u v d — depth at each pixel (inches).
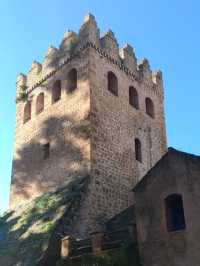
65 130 1220.5
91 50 1261.1
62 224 940.6
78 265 810.8
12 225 1096.2
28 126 1386.6
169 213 783.1
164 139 1414.9
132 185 1190.9
